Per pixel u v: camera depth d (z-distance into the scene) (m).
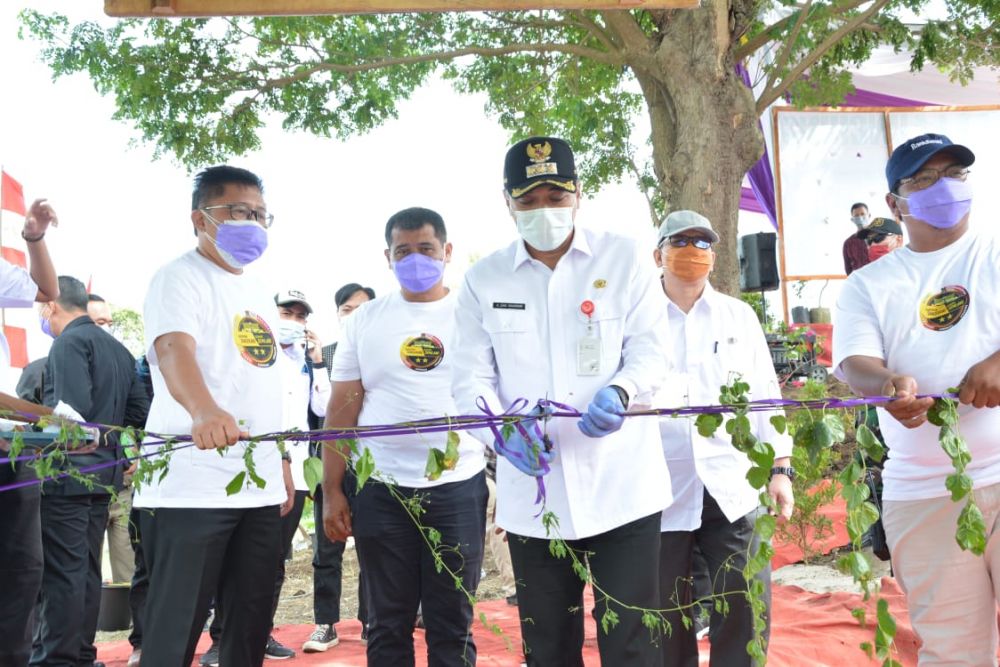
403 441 3.82
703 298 3.83
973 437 2.98
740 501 3.56
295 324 5.62
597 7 3.81
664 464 2.99
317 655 5.54
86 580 4.71
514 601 6.46
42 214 4.17
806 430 2.47
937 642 3.07
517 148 2.92
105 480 4.86
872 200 14.50
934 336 3.09
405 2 3.85
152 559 3.19
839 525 7.54
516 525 2.93
